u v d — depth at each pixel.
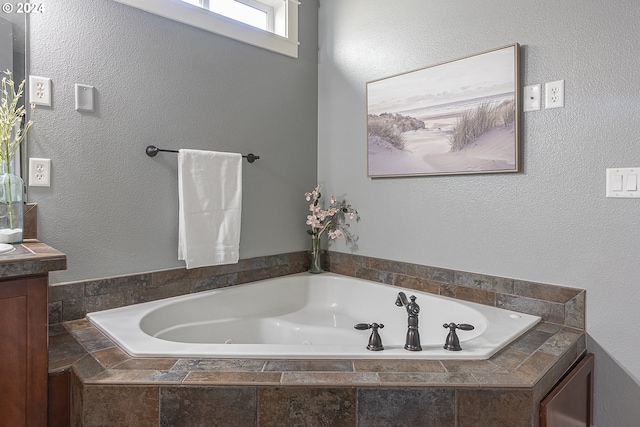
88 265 1.77
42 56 1.62
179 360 1.27
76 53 1.71
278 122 2.47
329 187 2.65
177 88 2.02
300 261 2.62
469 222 1.98
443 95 2.03
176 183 2.04
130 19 1.86
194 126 2.09
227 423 1.13
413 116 2.15
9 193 1.47
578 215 1.64
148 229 1.95
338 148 2.58
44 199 1.64
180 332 1.90
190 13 2.05
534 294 1.77
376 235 2.38
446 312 1.95
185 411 1.13
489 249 1.91
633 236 1.51
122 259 1.87
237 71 2.27
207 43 2.14
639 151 1.49
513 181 1.83
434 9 2.08
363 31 2.42
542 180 1.74
